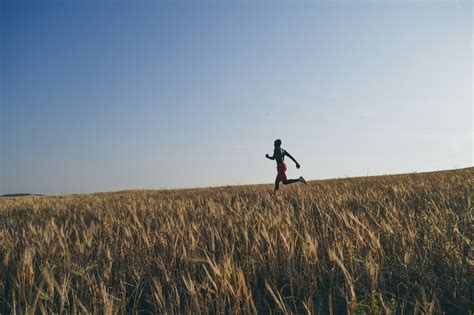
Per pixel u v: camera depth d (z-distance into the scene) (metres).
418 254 4.75
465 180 12.95
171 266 4.87
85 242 6.00
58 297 4.26
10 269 5.43
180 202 12.13
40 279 4.68
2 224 10.52
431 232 5.32
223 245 5.65
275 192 13.95
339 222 6.59
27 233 7.74
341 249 4.76
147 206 12.03
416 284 3.93
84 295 4.25
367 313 3.49
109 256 5.12
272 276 4.59
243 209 9.12
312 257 4.71
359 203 9.32
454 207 7.61
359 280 4.24
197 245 5.65
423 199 9.41
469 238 5.08
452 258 4.47
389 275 4.30
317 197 10.95
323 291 4.27
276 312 3.92
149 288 4.61
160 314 3.63
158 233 6.46
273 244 5.26
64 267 4.90
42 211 13.62
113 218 8.77
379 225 5.97
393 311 3.41
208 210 9.84
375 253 4.77
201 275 4.85
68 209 13.29
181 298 4.23
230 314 3.50
